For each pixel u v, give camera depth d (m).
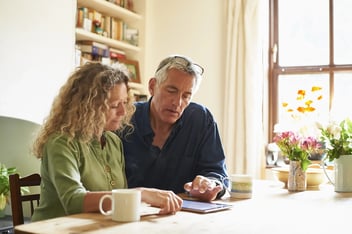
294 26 4.21
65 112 1.51
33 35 3.17
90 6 4.07
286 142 2.01
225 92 4.12
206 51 4.30
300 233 1.12
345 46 4.03
